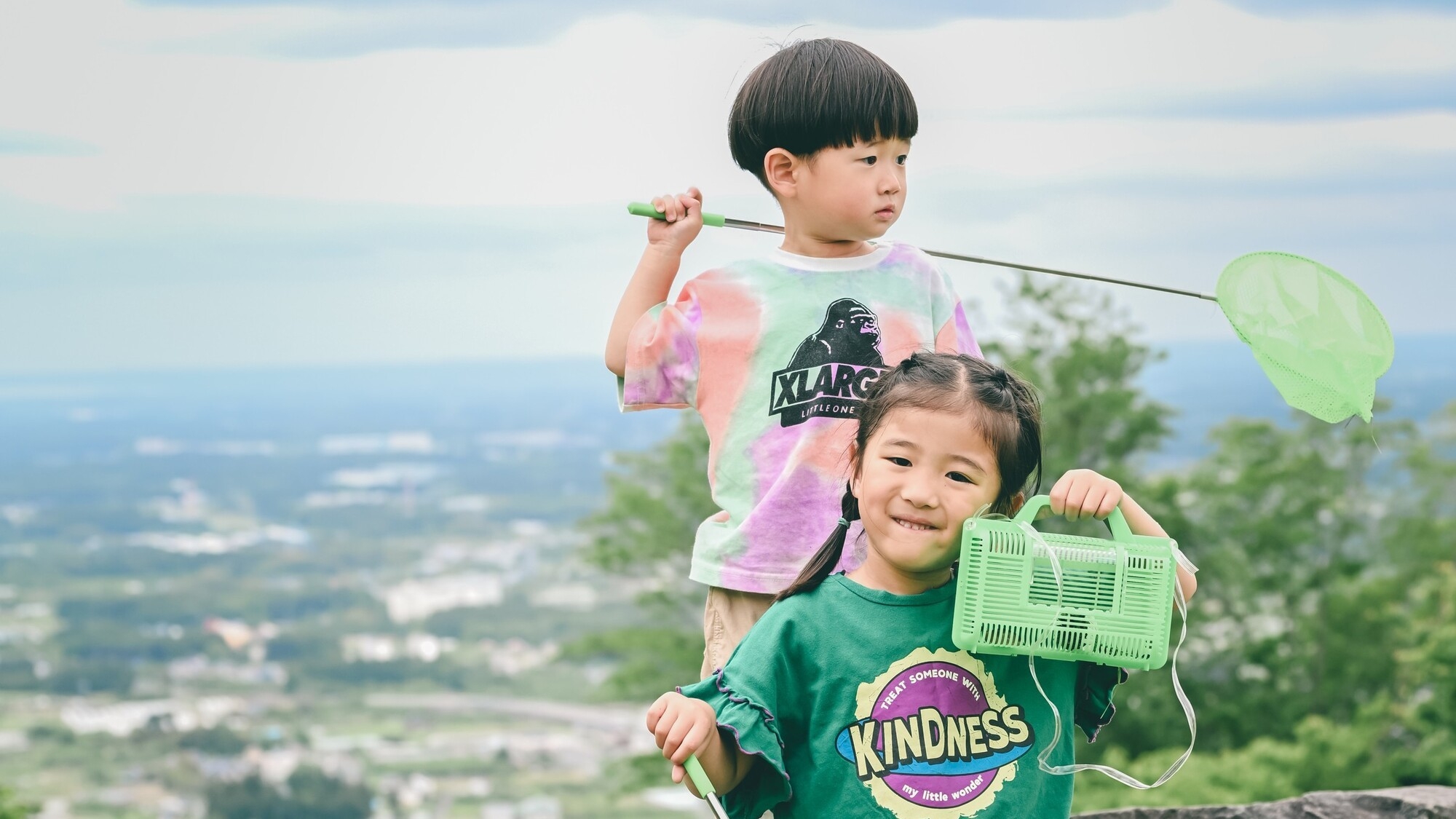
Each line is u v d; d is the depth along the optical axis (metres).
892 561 2.32
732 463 2.94
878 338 2.95
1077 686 2.44
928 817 2.28
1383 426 29.14
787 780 2.28
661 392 3.03
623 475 25.88
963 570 2.24
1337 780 21.84
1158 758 23.06
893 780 2.29
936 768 2.30
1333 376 2.83
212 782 80.62
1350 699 28.19
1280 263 2.89
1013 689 2.35
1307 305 2.86
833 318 2.95
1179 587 2.29
